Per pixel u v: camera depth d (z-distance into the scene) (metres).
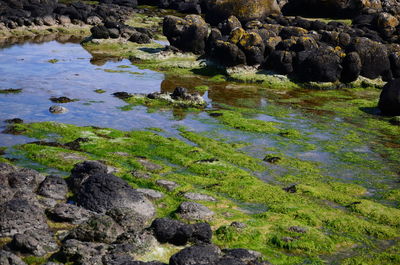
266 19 58.47
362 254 13.07
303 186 17.48
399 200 17.09
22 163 18.41
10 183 15.19
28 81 33.53
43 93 30.39
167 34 46.56
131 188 15.09
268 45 40.16
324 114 29.11
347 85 37.41
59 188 15.48
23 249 12.00
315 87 36.62
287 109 29.91
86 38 52.44
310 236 13.65
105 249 11.91
